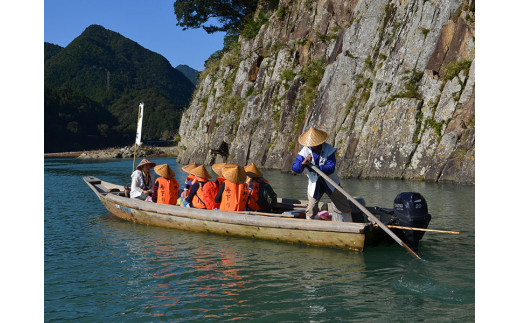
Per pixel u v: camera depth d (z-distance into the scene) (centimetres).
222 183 695
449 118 1391
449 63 1459
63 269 509
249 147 2378
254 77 2711
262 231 634
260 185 707
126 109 16638
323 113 1812
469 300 388
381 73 1653
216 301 402
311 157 581
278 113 2245
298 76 2144
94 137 12350
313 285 440
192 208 697
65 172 2322
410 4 1655
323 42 2172
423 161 1409
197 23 3984
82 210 957
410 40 1588
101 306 396
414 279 447
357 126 1619
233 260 539
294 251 577
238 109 2658
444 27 1500
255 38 2908
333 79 1819
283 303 395
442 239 616
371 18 1792
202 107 3259
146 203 759
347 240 564
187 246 615
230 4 3831
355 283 442
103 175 2100
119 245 627
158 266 518
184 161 3222
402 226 554
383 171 1485
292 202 770
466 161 1295
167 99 17738
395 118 1498
